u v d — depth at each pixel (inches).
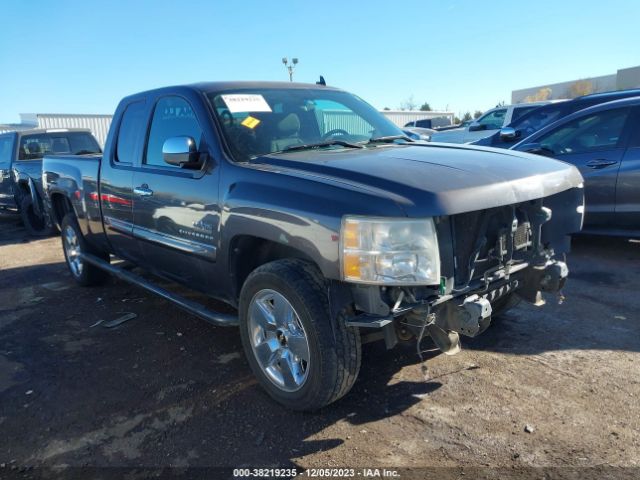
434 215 98.6
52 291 232.2
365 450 107.5
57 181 229.8
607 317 167.3
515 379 132.0
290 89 166.1
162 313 193.9
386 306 102.4
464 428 112.9
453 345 110.4
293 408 121.0
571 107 343.0
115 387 140.3
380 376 136.7
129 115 182.7
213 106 145.6
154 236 164.1
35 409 131.4
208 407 127.4
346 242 101.5
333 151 137.7
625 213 227.8
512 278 122.3
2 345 173.5
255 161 133.0
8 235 401.1
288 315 118.3
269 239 118.0
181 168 149.9
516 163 123.3
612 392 123.8
